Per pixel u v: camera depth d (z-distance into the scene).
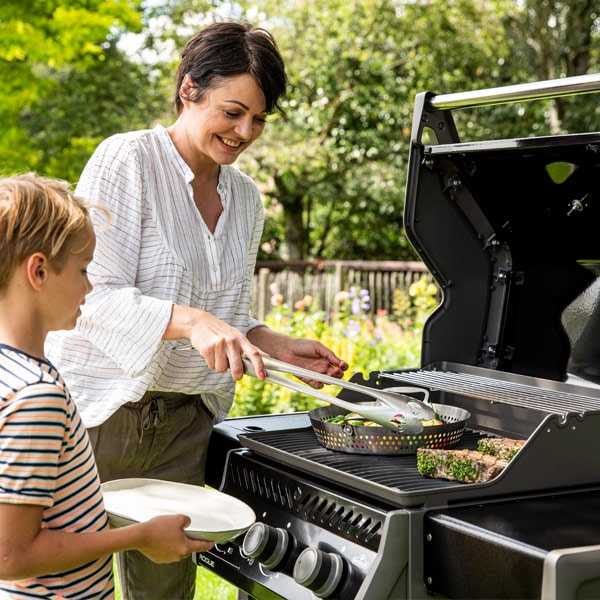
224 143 1.88
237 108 1.82
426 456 1.56
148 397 1.94
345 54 13.06
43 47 7.72
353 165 13.98
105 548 1.32
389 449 1.70
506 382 1.99
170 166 1.95
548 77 12.55
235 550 1.79
